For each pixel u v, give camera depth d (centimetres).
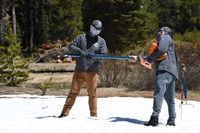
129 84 1770
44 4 5269
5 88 1736
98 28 878
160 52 790
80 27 4597
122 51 3294
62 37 4666
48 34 5128
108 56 859
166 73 796
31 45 4934
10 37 1878
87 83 902
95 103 920
